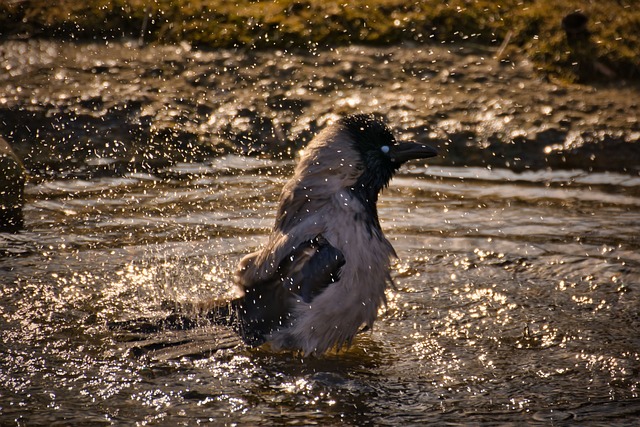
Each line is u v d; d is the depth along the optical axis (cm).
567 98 1569
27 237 1089
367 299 869
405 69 1636
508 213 1209
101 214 1168
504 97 1561
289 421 737
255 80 1587
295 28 1716
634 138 1455
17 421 721
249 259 921
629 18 1761
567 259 1068
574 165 1405
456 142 1442
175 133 1434
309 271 854
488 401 772
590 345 876
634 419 742
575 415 748
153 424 725
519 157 1417
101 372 806
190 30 1720
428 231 1141
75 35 1717
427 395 783
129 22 1745
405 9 1780
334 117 1493
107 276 995
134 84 1554
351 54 1672
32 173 1302
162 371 813
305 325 859
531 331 905
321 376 817
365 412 754
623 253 1085
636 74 1648
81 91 1518
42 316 903
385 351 868
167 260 1039
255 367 830
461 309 951
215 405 761
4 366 807
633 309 954
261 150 1425
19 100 1473
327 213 875
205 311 916
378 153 906
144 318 907
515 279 1020
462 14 1764
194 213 1179
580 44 1681
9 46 1664
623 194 1295
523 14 1767
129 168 1336
